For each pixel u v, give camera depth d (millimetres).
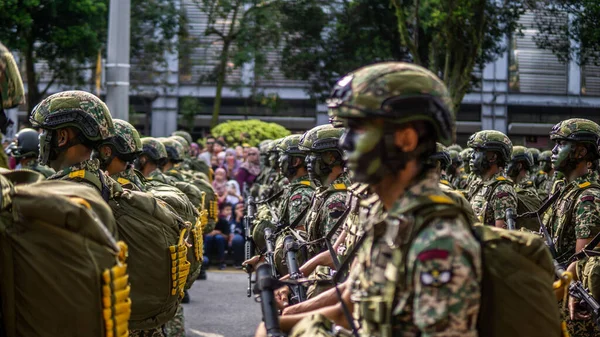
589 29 11727
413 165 2527
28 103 21062
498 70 24578
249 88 27375
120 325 2949
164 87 26906
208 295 11070
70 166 4289
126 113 11156
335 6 22203
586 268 5070
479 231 2637
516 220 6918
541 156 11711
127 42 11141
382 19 20469
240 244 13641
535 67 23656
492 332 2613
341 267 3076
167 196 5816
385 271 2484
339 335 2678
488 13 14469
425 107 2479
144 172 7805
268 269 3014
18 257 2838
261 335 3004
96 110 4262
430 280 2312
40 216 2832
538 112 24719
